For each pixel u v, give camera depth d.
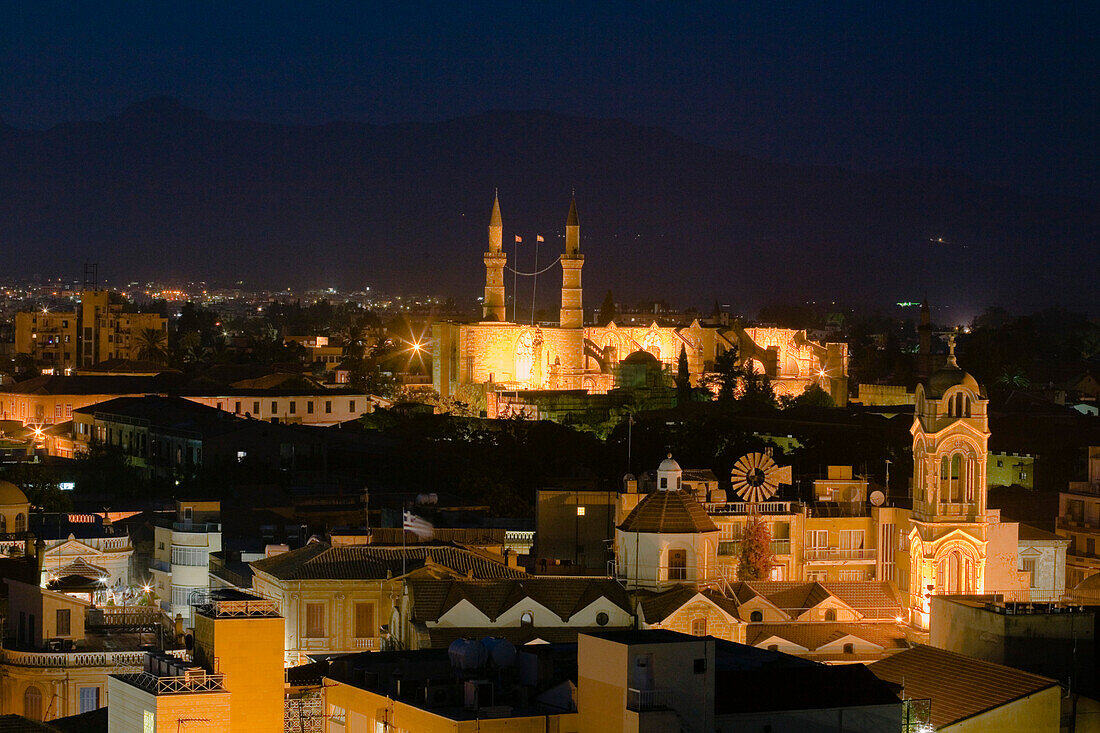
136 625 165.62
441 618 172.00
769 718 115.06
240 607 122.06
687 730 111.19
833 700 118.25
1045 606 150.38
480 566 197.50
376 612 187.62
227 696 114.50
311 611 186.50
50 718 149.38
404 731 119.12
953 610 147.88
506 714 115.75
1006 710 123.88
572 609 177.25
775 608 196.88
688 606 184.62
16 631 158.75
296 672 141.25
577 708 115.44
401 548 197.88
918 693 128.12
